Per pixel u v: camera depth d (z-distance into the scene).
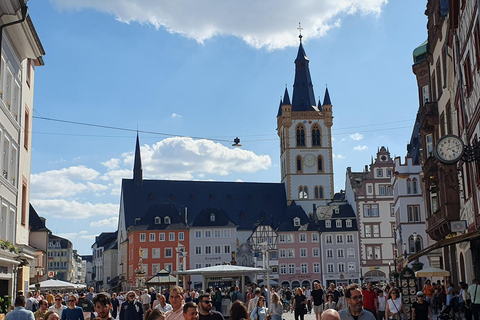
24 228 41.16
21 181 39.72
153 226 146.00
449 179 40.91
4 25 32.44
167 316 13.98
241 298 44.06
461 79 35.19
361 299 11.92
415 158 90.31
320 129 164.12
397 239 93.00
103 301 13.41
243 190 167.50
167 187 163.88
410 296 32.88
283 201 167.00
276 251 144.25
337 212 143.50
